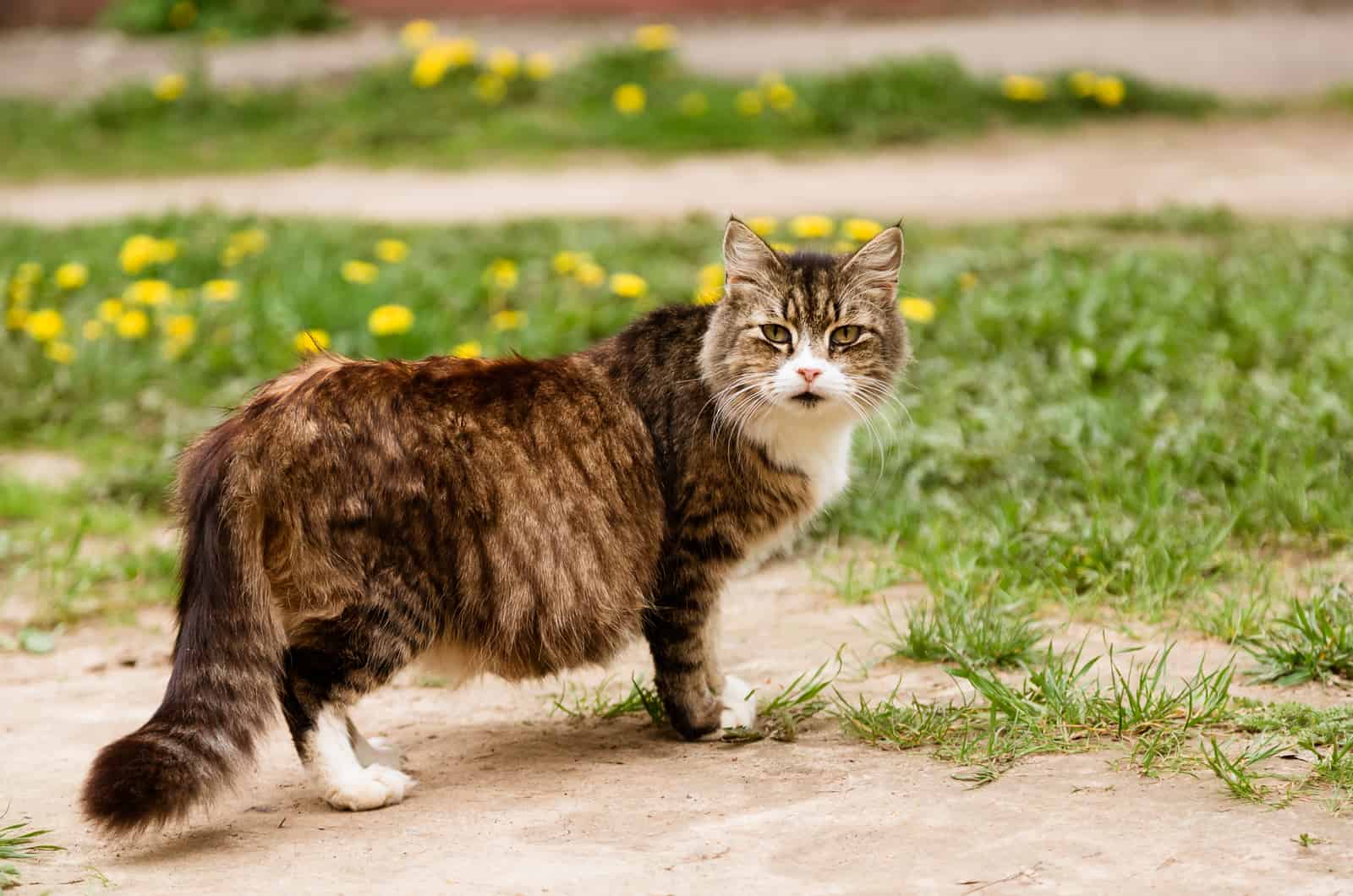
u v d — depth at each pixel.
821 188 17.44
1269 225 14.03
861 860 4.21
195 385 10.61
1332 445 7.77
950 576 6.89
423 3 28.75
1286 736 4.93
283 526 4.83
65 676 6.48
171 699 4.63
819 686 5.60
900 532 7.63
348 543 4.87
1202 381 8.92
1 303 12.06
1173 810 4.41
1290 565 6.91
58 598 7.41
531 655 5.23
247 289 12.16
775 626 6.71
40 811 4.91
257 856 4.48
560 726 5.80
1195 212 14.51
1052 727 5.08
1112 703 5.22
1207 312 10.23
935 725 5.22
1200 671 5.27
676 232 14.79
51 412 10.43
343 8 28.89
